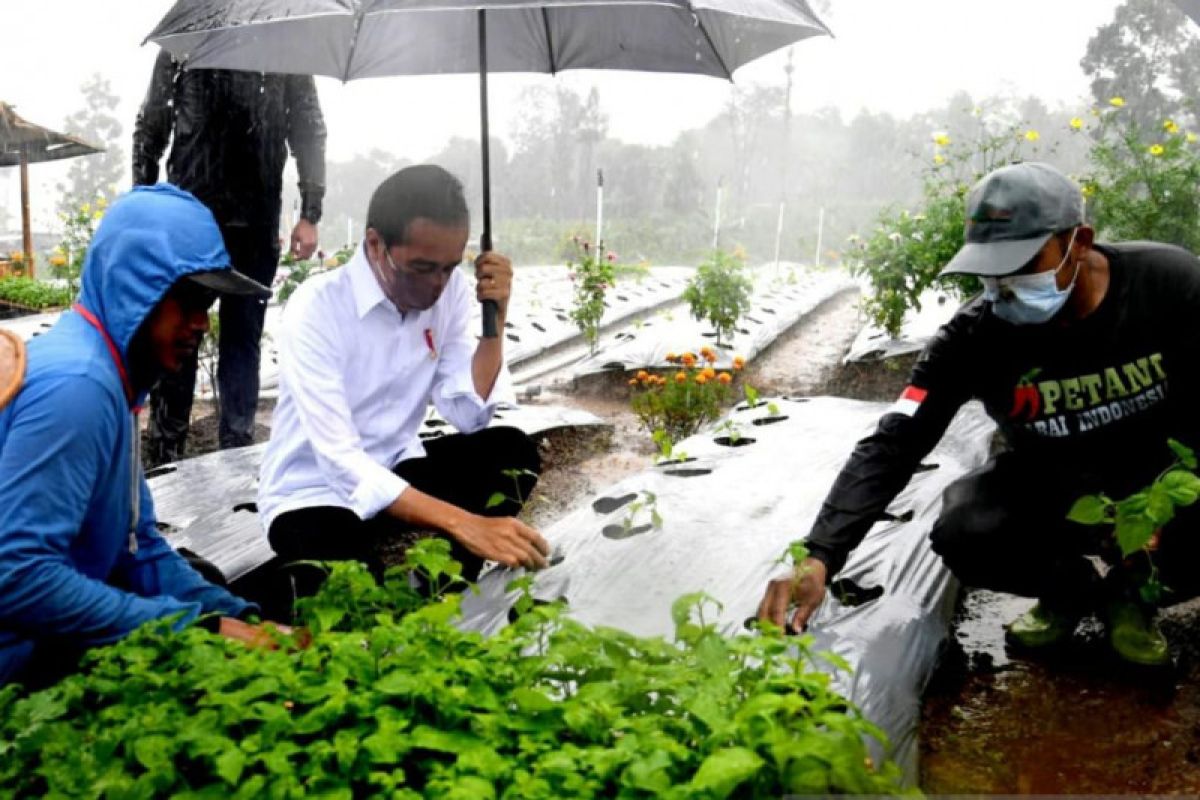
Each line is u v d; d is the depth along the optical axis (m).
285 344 2.97
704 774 1.43
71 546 2.24
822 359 8.43
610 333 9.84
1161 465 2.81
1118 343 2.63
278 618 3.62
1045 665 2.97
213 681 1.76
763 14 3.05
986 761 2.50
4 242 24.83
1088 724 2.64
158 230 2.14
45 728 1.72
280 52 3.72
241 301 5.29
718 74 3.81
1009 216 2.48
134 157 5.18
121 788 1.58
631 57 3.86
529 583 2.22
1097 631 3.15
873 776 1.57
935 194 7.36
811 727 1.61
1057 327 2.65
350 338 3.03
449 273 2.91
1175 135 6.77
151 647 1.93
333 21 3.70
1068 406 2.76
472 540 2.75
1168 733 2.56
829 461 4.55
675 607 1.95
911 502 3.97
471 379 3.26
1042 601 3.08
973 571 3.00
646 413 6.27
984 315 2.75
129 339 2.15
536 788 1.53
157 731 1.67
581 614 3.01
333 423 2.91
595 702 1.70
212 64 3.68
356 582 2.19
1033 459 2.95
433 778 1.61
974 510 2.94
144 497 2.53
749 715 1.57
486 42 3.58
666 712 1.82
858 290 13.80
